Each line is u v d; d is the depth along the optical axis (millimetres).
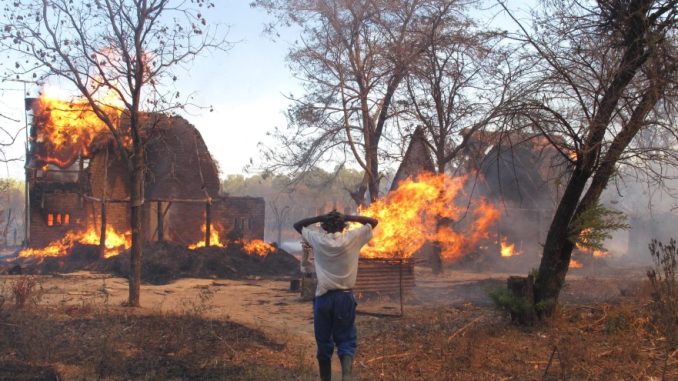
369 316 11242
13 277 18609
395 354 7348
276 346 8148
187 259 23375
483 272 27266
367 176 26328
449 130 23047
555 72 8320
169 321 9203
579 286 14477
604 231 9219
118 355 7027
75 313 9938
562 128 8477
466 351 7070
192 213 31984
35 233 27938
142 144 12375
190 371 6668
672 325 6902
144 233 30234
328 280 5820
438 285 19391
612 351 6922
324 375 5891
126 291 16781
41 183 28016
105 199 25125
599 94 8164
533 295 8867
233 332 8789
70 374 6359
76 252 25844
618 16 8141
